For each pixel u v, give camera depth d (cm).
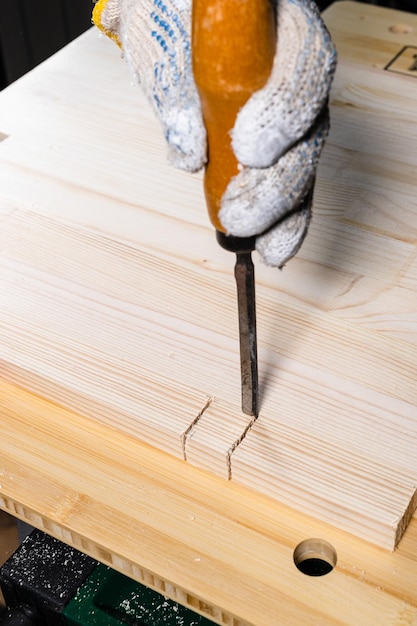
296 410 69
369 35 94
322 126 57
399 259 76
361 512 65
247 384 67
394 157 83
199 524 66
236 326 73
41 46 118
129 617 74
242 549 65
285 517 67
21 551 77
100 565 76
